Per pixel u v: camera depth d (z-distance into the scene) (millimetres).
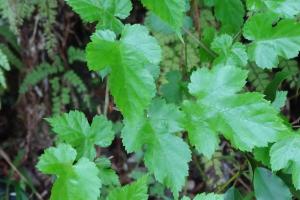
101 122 762
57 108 1331
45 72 1323
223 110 707
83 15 723
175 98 855
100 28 725
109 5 729
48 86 1356
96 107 1364
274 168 738
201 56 862
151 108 729
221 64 742
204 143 710
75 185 687
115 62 674
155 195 1251
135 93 667
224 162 1219
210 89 714
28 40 1312
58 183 687
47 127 1398
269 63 776
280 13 756
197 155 1221
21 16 1177
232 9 841
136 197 691
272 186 822
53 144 1408
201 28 1083
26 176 1422
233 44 785
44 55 1325
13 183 1278
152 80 671
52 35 1262
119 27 727
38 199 1426
